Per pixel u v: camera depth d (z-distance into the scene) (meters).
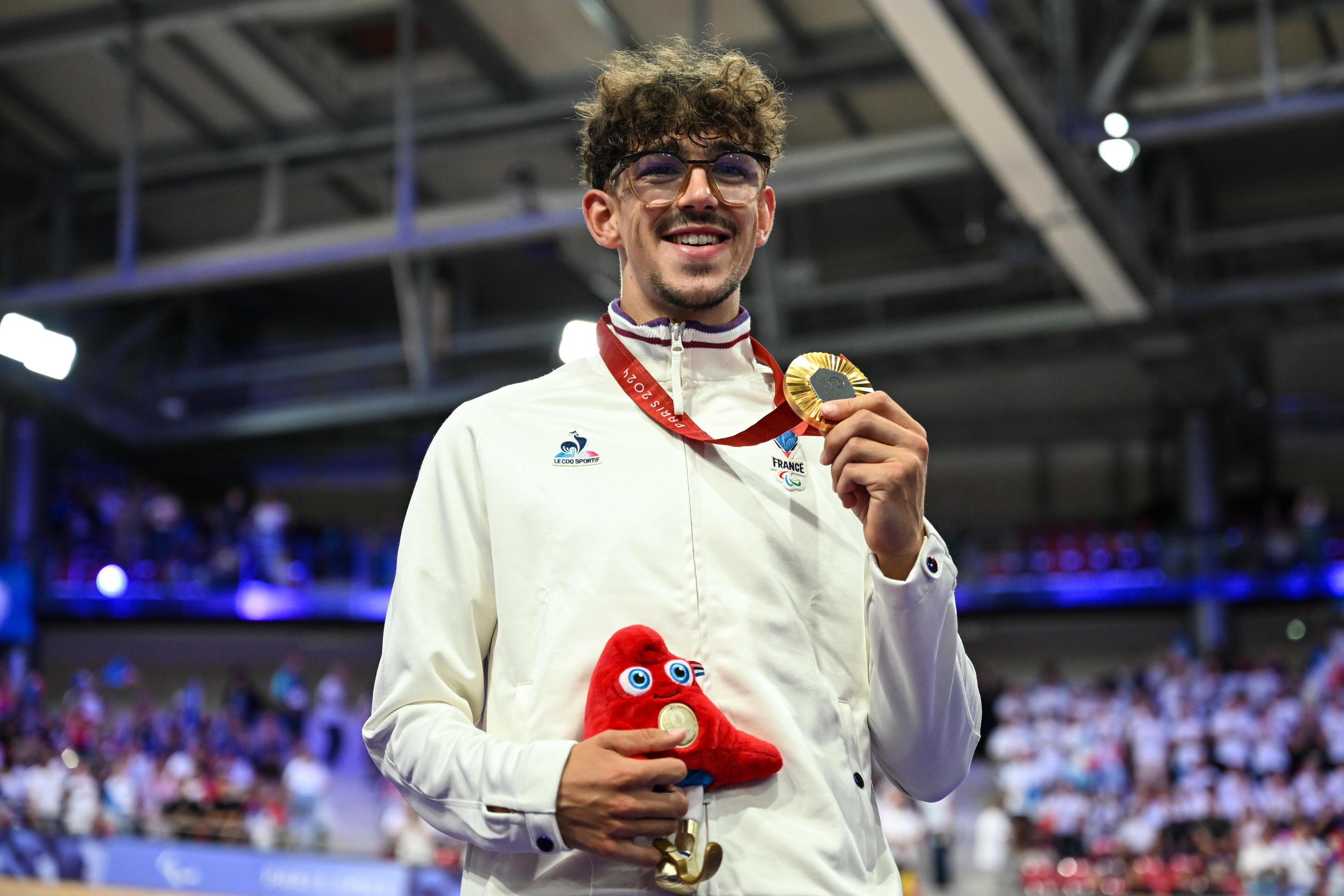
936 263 28.50
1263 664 23.28
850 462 2.24
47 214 26.20
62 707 26.97
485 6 19.47
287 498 34.53
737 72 2.56
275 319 33.38
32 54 19.91
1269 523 28.14
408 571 2.35
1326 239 26.73
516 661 2.24
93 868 14.27
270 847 17.05
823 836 2.11
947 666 2.30
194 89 22.58
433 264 25.25
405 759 2.19
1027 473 33.41
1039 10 17.14
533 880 2.14
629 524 2.27
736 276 2.50
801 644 2.26
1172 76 21.23
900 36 12.77
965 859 20.31
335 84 22.53
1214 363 25.20
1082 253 18.59
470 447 2.44
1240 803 18.09
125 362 30.53
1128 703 22.02
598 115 2.62
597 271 20.20
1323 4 18.97
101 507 28.52
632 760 1.96
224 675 28.77
